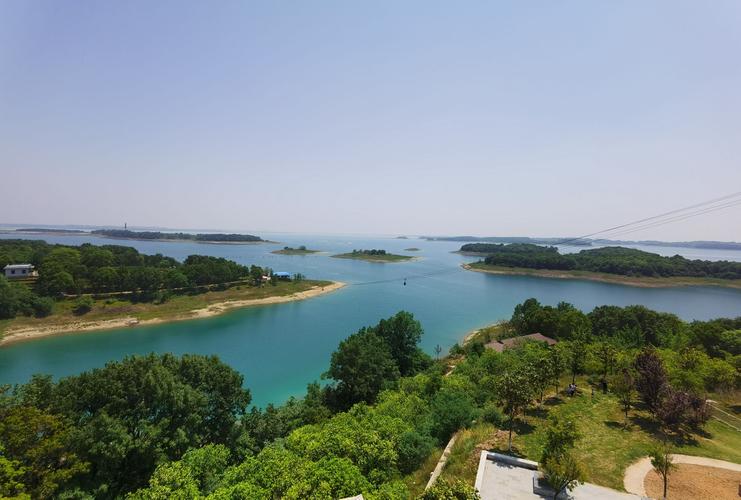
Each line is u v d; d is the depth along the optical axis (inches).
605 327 2861.7
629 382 1203.9
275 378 2223.2
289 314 3969.0
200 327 3368.6
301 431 1000.2
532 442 986.7
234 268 4933.6
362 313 4065.0
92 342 2844.5
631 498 741.9
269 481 663.1
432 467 907.4
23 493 676.1
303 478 654.5
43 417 837.2
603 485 797.9
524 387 968.9
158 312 3671.3
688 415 1091.9
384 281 6402.6
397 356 2282.2
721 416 1230.3
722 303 5049.2
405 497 642.8
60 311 3312.0
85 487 855.1
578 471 695.1
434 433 1098.1
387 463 822.5
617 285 6338.6
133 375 1046.4
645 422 1152.8
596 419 1176.2
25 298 3164.4
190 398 1068.5
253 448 1185.4
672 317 2807.6
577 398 1374.3
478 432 1035.9
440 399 1268.5
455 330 3531.0
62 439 853.2
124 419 971.3
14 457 776.3
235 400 1222.9
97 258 4411.9
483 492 743.1
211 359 1279.5
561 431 771.4
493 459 877.8
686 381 1316.4
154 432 954.7
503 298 5108.3
